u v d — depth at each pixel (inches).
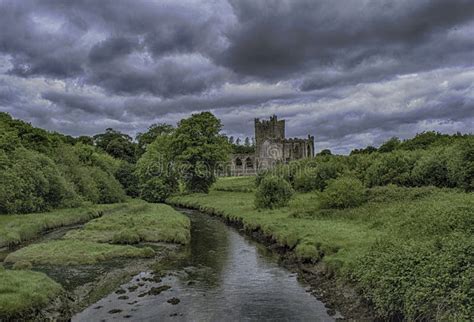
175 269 971.3
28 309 601.9
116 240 1268.5
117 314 668.1
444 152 1626.5
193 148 2935.5
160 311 681.6
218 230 1599.4
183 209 2508.6
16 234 1298.0
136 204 2541.8
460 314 450.6
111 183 2896.2
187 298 748.0
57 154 2652.6
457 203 958.4
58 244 1166.3
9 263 988.6
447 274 512.7
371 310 616.4
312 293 751.1
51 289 692.1
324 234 1027.9
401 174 1740.9
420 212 978.1
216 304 713.0
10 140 2150.6
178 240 1320.1
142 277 899.4
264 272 921.5
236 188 3115.2
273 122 5757.9
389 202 1400.1
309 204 1635.1
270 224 1320.1
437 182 1571.1
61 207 2132.1
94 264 995.3
